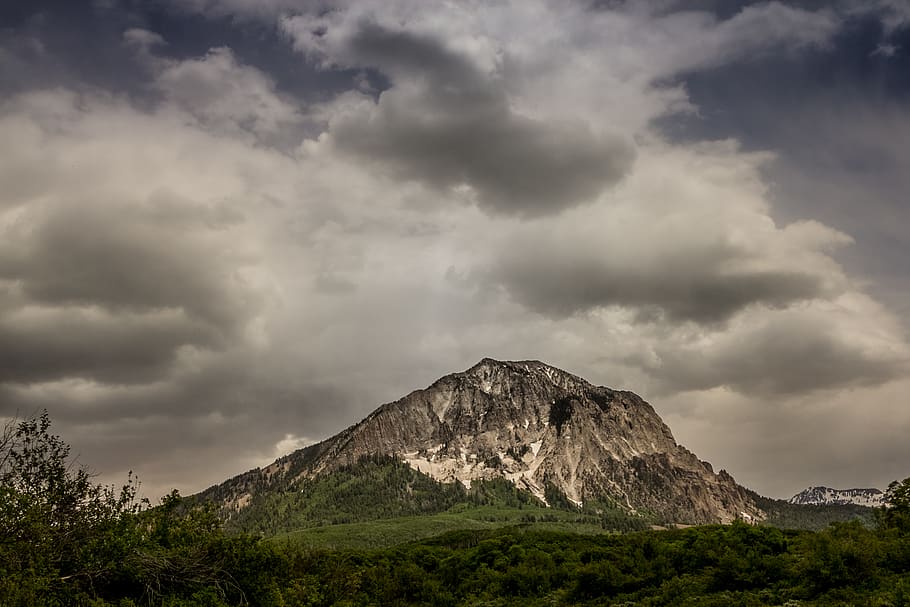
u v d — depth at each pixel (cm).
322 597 5059
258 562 3953
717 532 7581
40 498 3306
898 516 6506
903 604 4503
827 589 5209
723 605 5466
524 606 7306
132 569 3391
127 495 3572
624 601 6688
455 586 9081
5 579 2870
